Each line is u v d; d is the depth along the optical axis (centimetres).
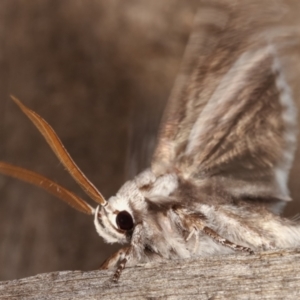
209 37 18
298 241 18
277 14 18
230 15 18
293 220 18
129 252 18
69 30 26
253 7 18
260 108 18
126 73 25
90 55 26
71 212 22
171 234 18
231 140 18
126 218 18
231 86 18
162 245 18
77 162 23
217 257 17
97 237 22
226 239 18
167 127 18
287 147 18
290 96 18
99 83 25
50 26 26
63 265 22
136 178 18
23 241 22
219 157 18
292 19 18
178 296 17
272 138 18
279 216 18
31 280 17
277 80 18
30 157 23
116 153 23
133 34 26
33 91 25
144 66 26
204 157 18
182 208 18
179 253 18
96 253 22
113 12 26
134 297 17
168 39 26
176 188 18
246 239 18
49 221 22
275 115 18
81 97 25
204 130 18
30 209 22
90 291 17
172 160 18
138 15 26
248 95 18
